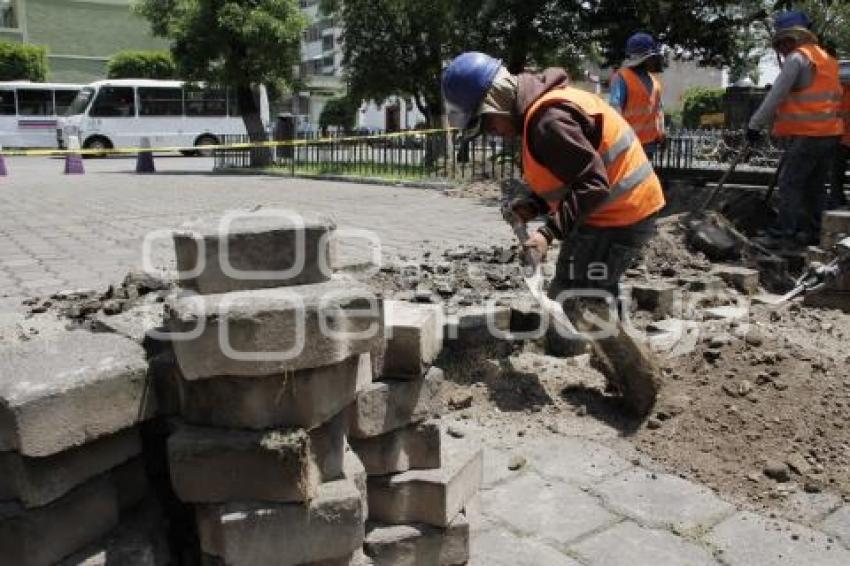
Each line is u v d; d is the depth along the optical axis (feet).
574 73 60.29
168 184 54.44
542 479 11.28
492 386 14.14
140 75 128.26
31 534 7.20
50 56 142.10
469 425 12.96
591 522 10.22
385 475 8.96
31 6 139.33
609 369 13.21
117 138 96.99
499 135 12.62
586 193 11.62
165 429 8.29
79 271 22.54
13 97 96.48
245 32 66.69
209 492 7.55
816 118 23.53
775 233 25.26
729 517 10.32
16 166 78.84
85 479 7.55
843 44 81.97
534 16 52.70
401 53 65.26
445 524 8.93
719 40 42.96
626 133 12.93
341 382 8.00
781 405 12.57
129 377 7.72
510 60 55.57
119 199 43.57
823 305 19.04
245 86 71.46
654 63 28.17
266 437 7.47
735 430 12.17
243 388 7.54
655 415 12.80
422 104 70.18
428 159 55.21
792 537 9.87
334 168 60.70
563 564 9.35
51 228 31.45
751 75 74.13
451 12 56.95
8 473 7.29
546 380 14.33
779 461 11.40
